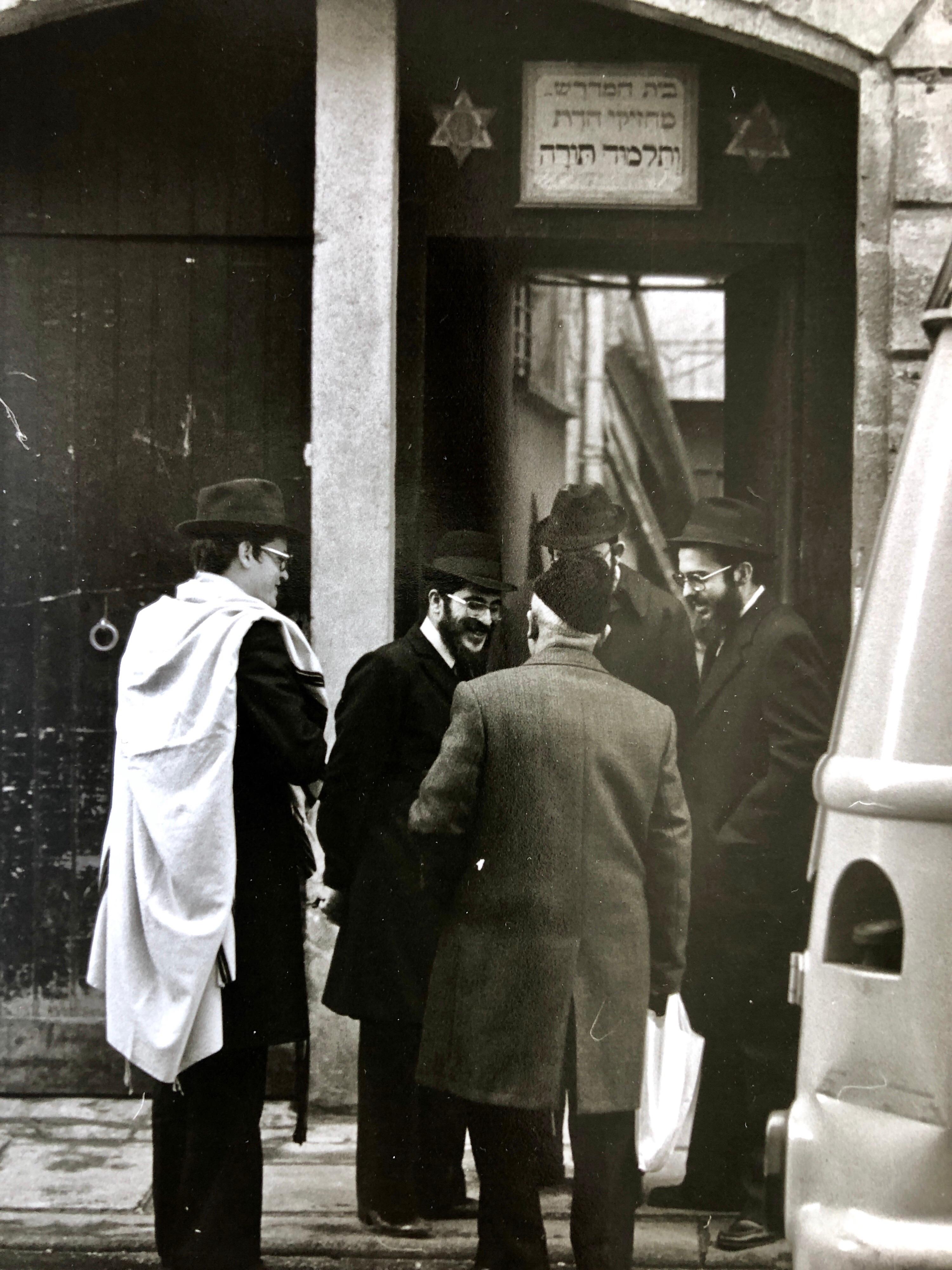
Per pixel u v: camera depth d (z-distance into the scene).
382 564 4.89
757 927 3.92
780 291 5.13
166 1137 3.50
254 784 3.50
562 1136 4.04
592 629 3.22
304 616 4.95
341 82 4.90
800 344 5.06
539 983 3.06
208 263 5.04
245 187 5.04
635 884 3.15
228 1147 3.42
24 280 5.05
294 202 5.04
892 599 2.42
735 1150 3.95
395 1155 3.81
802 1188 2.44
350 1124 4.73
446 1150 3.90
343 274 4.91
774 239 5.05
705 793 3.99
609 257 5.21
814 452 5.04
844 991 2.39
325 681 4.37
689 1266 3.66
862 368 4.78
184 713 3.42
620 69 5.05
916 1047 2.28
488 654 3.87
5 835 4.96
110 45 5.03
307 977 4.80
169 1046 3.34
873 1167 2.32
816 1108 2.44
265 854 3.49
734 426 5.44
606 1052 3.08
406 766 3.74
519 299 5.52
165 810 3.40
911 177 4.73
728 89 5.05
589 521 4.04
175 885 3.39
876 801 2.33
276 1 5.01
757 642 3.99
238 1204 3.42
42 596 5.00
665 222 5.06
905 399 4.76
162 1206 3.50
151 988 3.41
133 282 5.05
